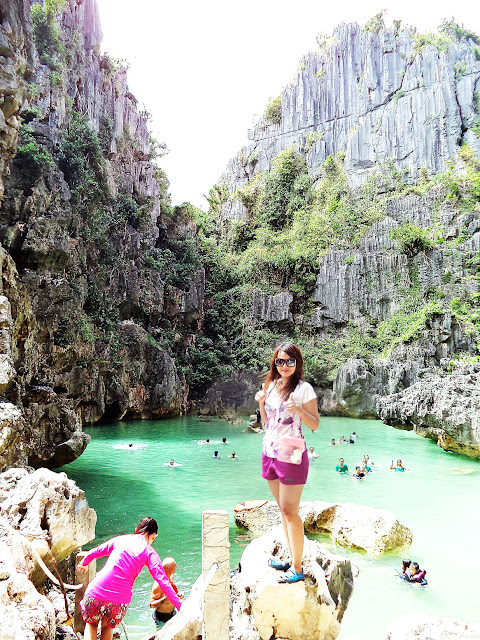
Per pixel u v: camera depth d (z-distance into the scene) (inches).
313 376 1764.3
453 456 937.5
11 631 131.8
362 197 2276.1
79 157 1370.6
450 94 2292.1
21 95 738.2
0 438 353.1
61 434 644.1
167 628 173.8
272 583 173.6
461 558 413.1
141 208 1732.3
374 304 1871.3
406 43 2554.1
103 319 1401.3
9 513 213.0
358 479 731.4
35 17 1364.4
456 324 1562.5
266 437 174.9
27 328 660.1
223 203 2866.6
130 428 1330.0
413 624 191.5
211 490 658.2
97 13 1743.4
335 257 1993.1
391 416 1038.4
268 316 1991.9
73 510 229.0
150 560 170.6
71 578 244.8
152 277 1691.7
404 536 440.5
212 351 1892.2
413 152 2294.5
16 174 1051.9
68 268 1171.9
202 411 1702.8
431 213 1968.5
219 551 138.2
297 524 167.8
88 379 1234.0
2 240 977.5
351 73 2642.7
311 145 2640.3
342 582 195.3
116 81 1857.8
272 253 2234.3
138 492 645.3
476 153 2181.3
